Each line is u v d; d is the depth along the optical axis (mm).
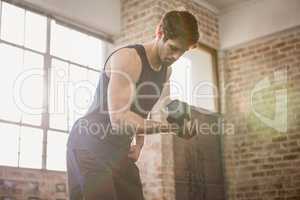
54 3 5230
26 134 4781
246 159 6289
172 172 5453
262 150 6168
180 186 5543
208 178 6066
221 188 6258
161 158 5328
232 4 6730
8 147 4605
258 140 6234
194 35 2410
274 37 6336
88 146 2354
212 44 6711
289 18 6145
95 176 2305
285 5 6211
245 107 6445
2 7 4812
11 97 4746
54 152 4996
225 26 6816
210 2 6695
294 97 6008
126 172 2393
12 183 4469
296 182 5785
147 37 5727
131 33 5906
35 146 4832
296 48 6086
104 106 2385
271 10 6344
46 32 5207
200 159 6004
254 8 6527
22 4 4973
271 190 5988
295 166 5824
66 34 5438
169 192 5328
